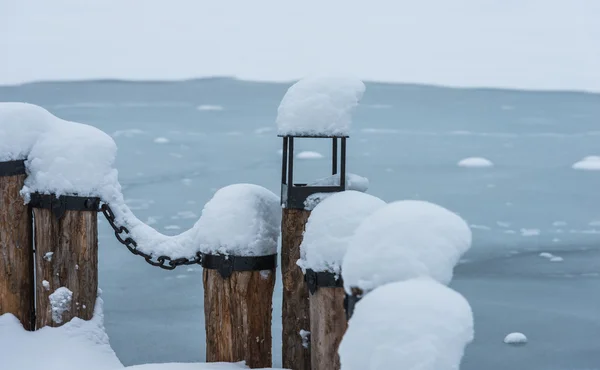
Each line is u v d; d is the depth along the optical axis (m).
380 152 24.30
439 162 22.56
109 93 40.59
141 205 16.11
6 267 6.46
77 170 6.34
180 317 9.89
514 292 11.12
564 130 29.39
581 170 21.56
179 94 40.97
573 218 15.91
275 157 22.86
